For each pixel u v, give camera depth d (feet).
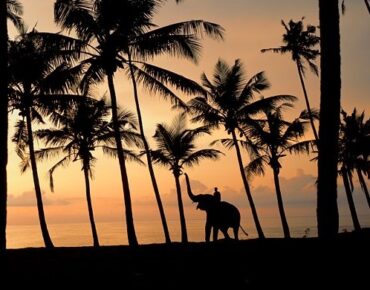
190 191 56.13
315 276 28.30
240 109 105.91
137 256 53.83
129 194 65.21
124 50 66.23
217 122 106.01
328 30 29.17
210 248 53.36
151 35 64.44
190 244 71.46
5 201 27.32
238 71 104.58
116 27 65.77
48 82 66.39
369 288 28.17
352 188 131.34
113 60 64.75
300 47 128.98
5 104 27.78
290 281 30.83
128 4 62.90
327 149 28.43
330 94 28.68
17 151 100.32
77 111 98.22
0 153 27.32
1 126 27.50
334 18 29.25
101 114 99.40
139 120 94.27
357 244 43.55
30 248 78.28
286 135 109.19
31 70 79.87
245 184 105.29
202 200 55.11
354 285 28.50
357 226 129.18
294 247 47.73
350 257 34.78
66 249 73.56
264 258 43.01
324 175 28.32
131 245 63.52
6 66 28.22
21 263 50.16
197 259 45.83
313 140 108.88
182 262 44.42
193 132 106.93
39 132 99.66
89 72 66.64
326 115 28.63
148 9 63.67
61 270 43.70
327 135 28.53
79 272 41.91
